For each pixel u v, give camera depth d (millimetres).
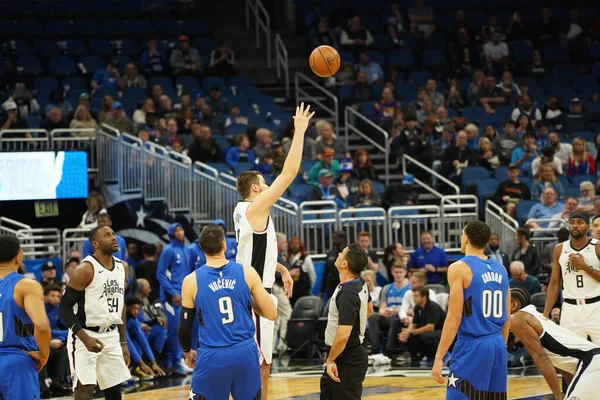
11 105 21609
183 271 16312
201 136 21344
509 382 13328
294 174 8406
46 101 24047
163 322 15859
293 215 18969
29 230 19719
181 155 19969
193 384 7895
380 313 17266
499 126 24047
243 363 7797
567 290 11375
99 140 21203
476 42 27609
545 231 18469
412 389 12797
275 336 17688
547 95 26062
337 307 9047
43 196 20516
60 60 25922
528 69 27469
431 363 15953
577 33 28719
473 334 8281
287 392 12836
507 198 20078
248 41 28859
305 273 17984
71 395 13633
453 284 8312
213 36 28969
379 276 18703
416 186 22484
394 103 24344
